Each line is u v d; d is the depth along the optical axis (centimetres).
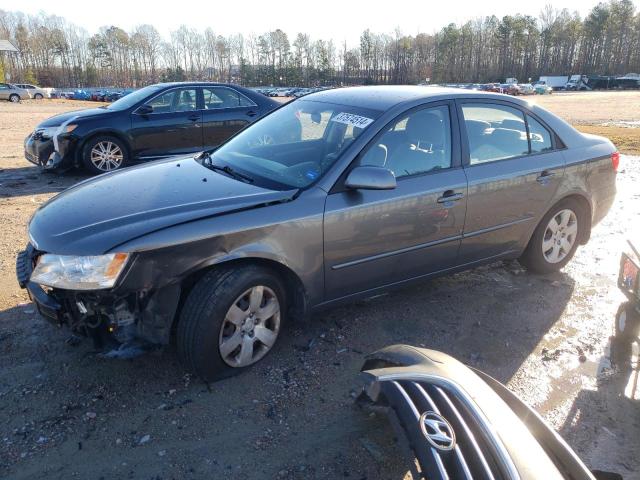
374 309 432
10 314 399
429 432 207
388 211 368
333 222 346
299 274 342
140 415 301
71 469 263
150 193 345
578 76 9356
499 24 11800
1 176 862
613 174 520
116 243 289
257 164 391
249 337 335
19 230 583
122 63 11100
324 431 295
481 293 469
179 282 305
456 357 371
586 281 501
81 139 837
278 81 11588
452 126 412
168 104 902
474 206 414
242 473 265
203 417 302
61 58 10700
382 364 289
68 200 351
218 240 308
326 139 387
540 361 371
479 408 222
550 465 203
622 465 280
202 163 415
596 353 382
